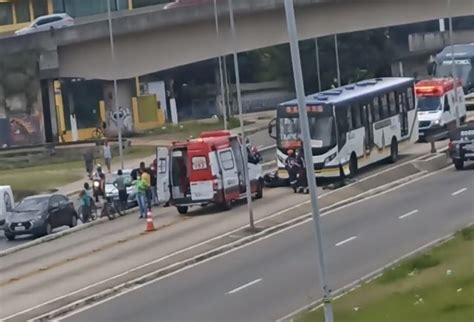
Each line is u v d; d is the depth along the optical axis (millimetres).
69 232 79938
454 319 37438
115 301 51844
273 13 123125
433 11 126188
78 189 108062
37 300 54250
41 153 132375
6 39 137000
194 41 124188
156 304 49562
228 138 79938
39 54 131625
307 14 124188
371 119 91312
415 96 101812
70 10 164250
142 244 68062
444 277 44625
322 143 84062
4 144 140375
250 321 43344
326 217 70375
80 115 151125
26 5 165000
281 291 48812
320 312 41906
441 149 100250
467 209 66875
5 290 58094
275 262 56562
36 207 81688
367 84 95562
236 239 65188
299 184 82938
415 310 39469
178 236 69188
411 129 99812
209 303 48219
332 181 84688
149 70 125750
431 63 142500
